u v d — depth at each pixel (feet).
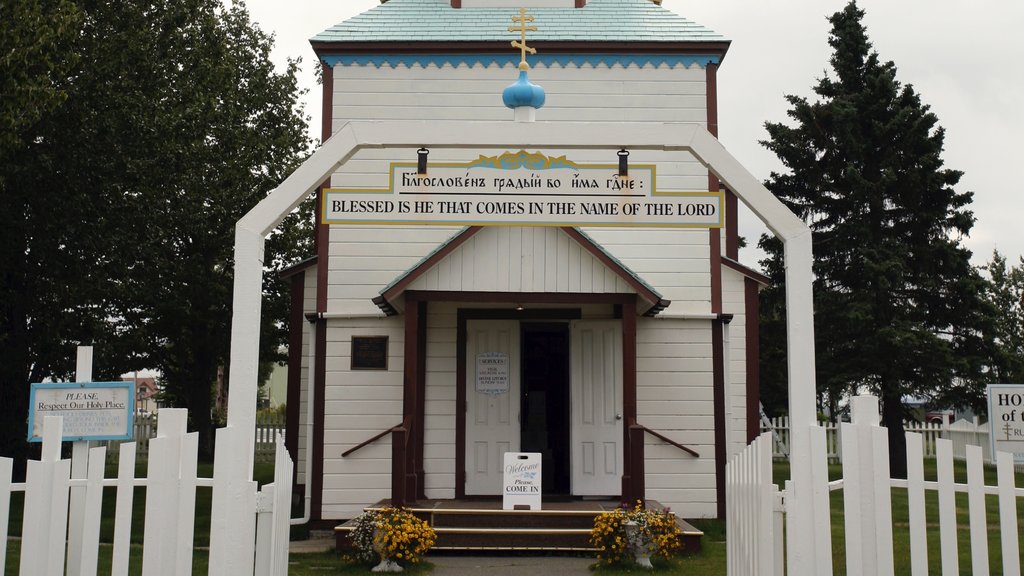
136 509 53.57
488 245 43.93
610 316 48.14
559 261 43.93
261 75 99.91
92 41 61.82
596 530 36.81
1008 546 19.66
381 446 47.73
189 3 72.69
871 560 20.52
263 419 143.33
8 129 50.39
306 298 51.52
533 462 40.86
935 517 47.73
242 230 23.97
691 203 24.70
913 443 20.35
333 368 48.29
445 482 47.47
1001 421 26.30
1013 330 118.32
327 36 50.24
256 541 23.08
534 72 50.42
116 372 80.02
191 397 100.01
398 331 48.44
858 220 91.76
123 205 64.49
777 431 99.96
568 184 24.84
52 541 20.24
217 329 98.07
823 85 98.02
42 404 30.12
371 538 36.68
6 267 62.34
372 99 50.11
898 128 91.25
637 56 50.49
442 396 48.14
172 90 73.92
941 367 85.30
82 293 64.64
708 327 49.19
